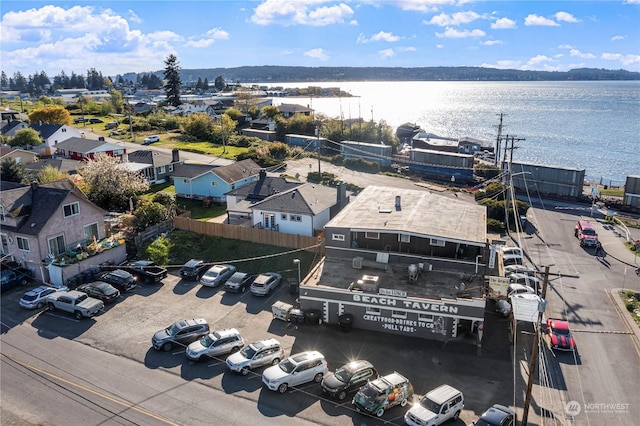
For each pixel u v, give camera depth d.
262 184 59.09
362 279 35.97
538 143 152.88
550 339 33.97
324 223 50.84
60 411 26.98
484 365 31.39
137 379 29.91
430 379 29.91
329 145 108.25
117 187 60.09
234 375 30.28
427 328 34.47
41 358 32.28
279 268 45.81
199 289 42.72
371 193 49.03
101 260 46.25
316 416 26.41
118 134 124.62
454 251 38.28
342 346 33.62
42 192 47.31
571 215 65.25
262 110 158.12
